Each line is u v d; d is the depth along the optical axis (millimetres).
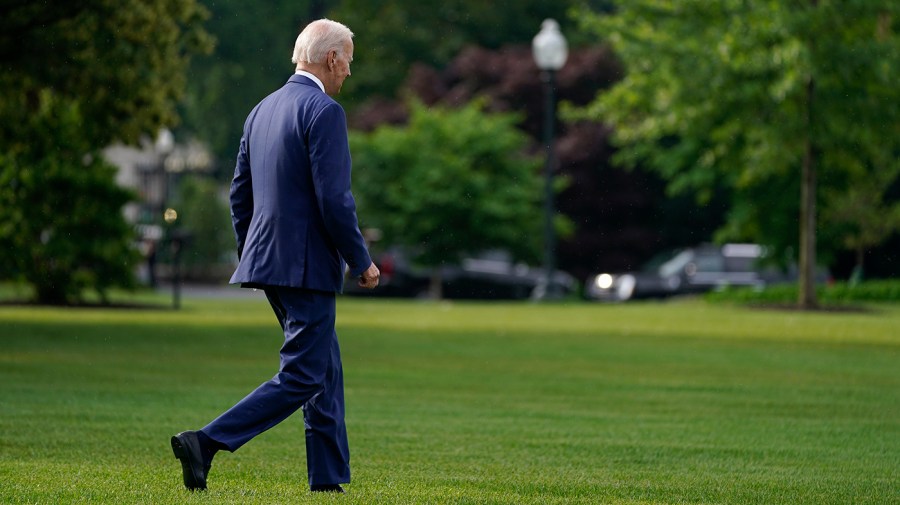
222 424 11602
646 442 18141
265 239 11820
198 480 11641
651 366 30938
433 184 78250
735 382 27422
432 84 101750
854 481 14852
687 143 72938
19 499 11258
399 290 81938
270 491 12250
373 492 12508
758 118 55000
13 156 50344
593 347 36062
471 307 56906
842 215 76438
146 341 35219
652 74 58750
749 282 80500
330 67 12125
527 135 97312
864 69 52281
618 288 81000
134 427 18234
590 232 95688
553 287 66188
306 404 12188
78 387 23859
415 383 26484
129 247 52469
